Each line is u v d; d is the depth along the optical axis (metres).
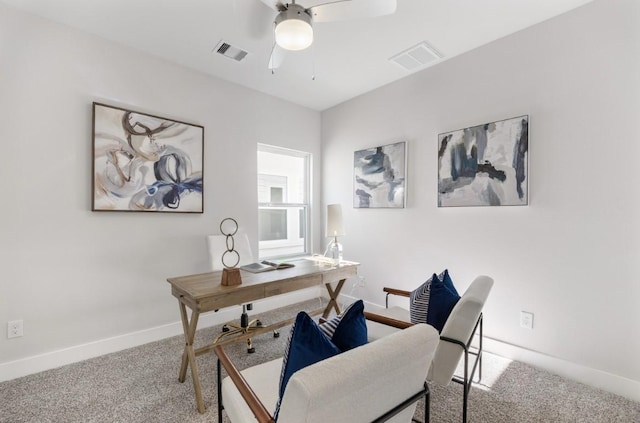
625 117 1.89
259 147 3.62
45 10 2.09
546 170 2.21
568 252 2.12
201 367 2.25
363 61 2.79
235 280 2.01
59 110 2.24
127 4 2.03
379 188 3.35
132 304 2.60
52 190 2.22
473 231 2.61
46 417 1.69
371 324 2.14
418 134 3.01
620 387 1.90
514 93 2.36
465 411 1.54
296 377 0.73
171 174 2.78
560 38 2.13
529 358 2.27
